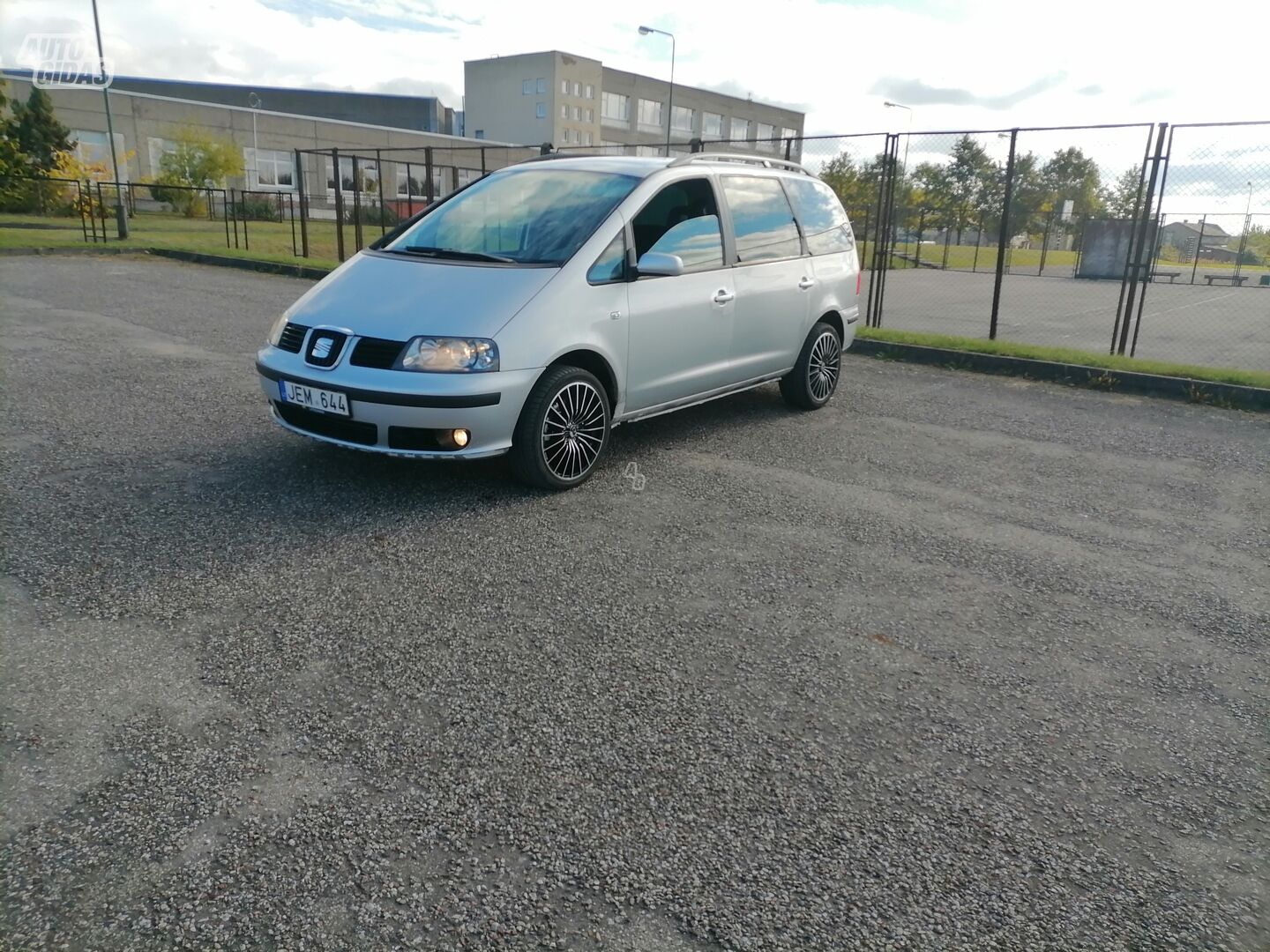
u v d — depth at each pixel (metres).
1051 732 2.87
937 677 3.17
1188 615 3.74
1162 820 2.47
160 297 12.20
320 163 49.16
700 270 5.71
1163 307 19.78
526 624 3.39
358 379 4.43
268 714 2.75
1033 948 2.02
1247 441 6.73
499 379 4.48
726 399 7.55
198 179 41.16
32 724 2.64
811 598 3.74
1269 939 2.08
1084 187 16.14
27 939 1.90
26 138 33.72
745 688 3.03
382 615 3.41
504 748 2.63
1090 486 5.48
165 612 3.36
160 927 1.96
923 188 17.94
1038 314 17.03
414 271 4.94
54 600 3.40
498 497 4.79
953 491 5.27
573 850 2.24
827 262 7.00
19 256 17.19
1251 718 3.00
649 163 5.72
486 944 1.95
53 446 5.31
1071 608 3.77
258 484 4.80
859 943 2.01
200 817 2.30
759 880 2.18
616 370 5.14
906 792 2.54
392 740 2.65
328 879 2.12
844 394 7.98
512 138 73.50
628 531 4.39
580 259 4.93
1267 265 31.80
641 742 2.69
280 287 14.19
